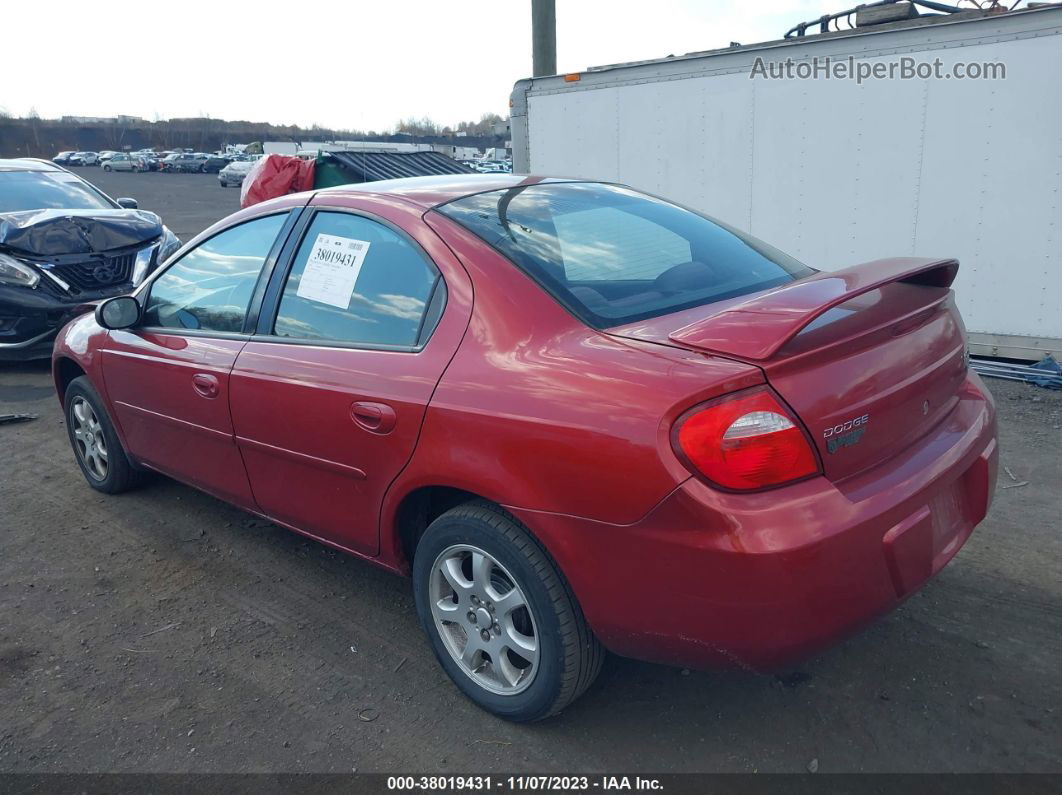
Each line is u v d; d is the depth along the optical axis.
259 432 3.15
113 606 3.41
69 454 5.26
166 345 3.62
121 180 52.75
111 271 7.59
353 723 2.65
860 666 2.81
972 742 2.44
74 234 7.47
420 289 2.73
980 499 2.56
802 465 2.03
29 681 2.92
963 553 3.52
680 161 7.20
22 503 4.50
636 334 2.32
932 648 2.88
